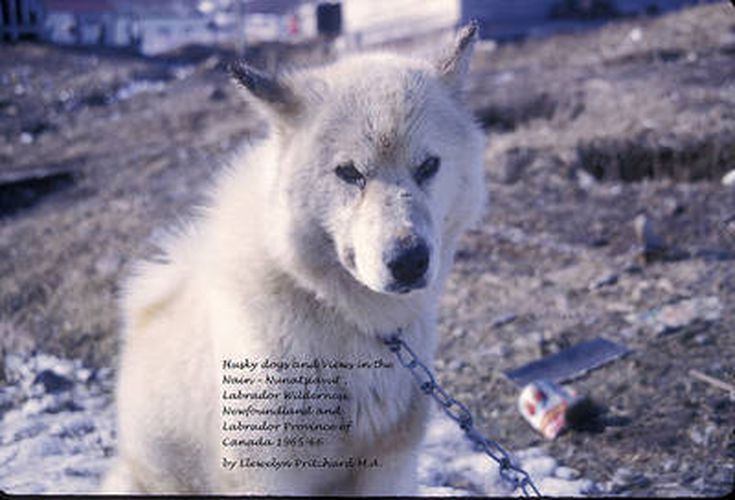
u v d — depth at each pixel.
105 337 1.98
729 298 1.84
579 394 1.49
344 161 0.92
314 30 6.02
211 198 1.11
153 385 1.01
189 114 4.60
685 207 2.48
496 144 3.23
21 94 5.52
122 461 1.11
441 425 1.50
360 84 0.96
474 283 2.14
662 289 1.95
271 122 0.99
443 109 0.99
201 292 1.00
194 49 6.52
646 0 6.20
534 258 2.26
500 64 5.04
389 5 5.65
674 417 1.45
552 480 1.29
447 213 0.99
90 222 2.87
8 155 4.08
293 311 0.93
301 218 0.93
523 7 5.97
